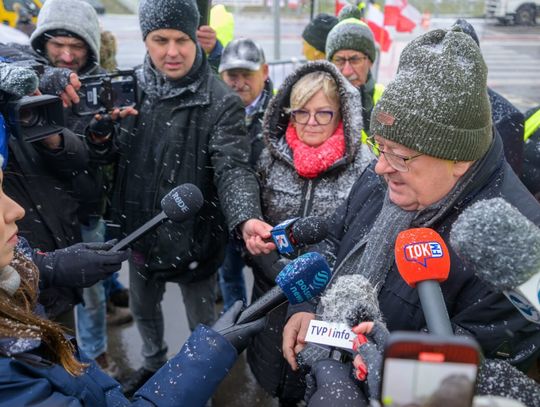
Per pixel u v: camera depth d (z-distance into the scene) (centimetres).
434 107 140
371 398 112
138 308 292
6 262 127
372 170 193
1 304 120
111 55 364
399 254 123
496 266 94
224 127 257
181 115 258
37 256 185
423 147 141
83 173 264
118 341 356
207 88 259
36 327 122
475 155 143
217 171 253
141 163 266
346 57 344
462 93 139
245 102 341
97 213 296
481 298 140
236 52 334
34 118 214
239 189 243
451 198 149
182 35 247
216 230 272
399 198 154
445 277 120
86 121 277
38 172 236
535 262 93
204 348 143
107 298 379
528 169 256
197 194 196
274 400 305
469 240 96
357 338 125
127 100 261
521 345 138
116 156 274
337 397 121
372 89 362
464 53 142
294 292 149
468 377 70
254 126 327
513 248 93
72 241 247
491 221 95
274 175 256
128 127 269
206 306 292
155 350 304
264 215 257
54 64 302
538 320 101
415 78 144
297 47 1108
